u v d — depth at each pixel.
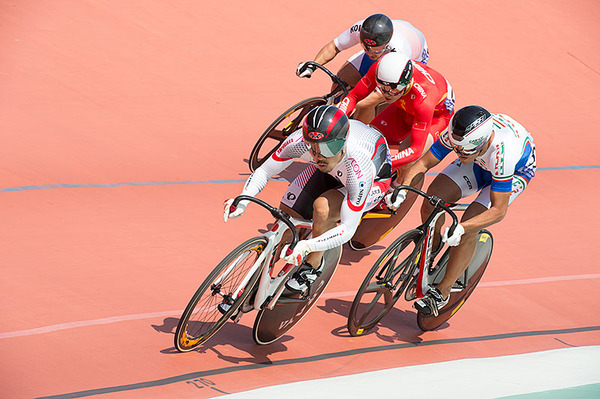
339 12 39.84
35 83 27.62
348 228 14.50
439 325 18.52
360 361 16.19
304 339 16.84
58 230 19.31
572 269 22.86
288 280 15.60
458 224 15.59
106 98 27.77
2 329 14.81
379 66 17.34
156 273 18.14
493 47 40.72
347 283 19.75
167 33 33.84
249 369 14.98
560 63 41.06
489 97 35.34
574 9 47.84
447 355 17.19
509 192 16.11
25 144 23.59
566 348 17.98
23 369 13.57
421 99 18.53
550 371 15.30
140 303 16.70
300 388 13.51
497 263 22.48
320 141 13.25
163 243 19.69
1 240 18.33
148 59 31.39
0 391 12.73
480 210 16.98
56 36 31.34
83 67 29.55
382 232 21.16
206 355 15.27
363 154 14.38
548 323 19.62
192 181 23.58
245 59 33.44
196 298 14.18
